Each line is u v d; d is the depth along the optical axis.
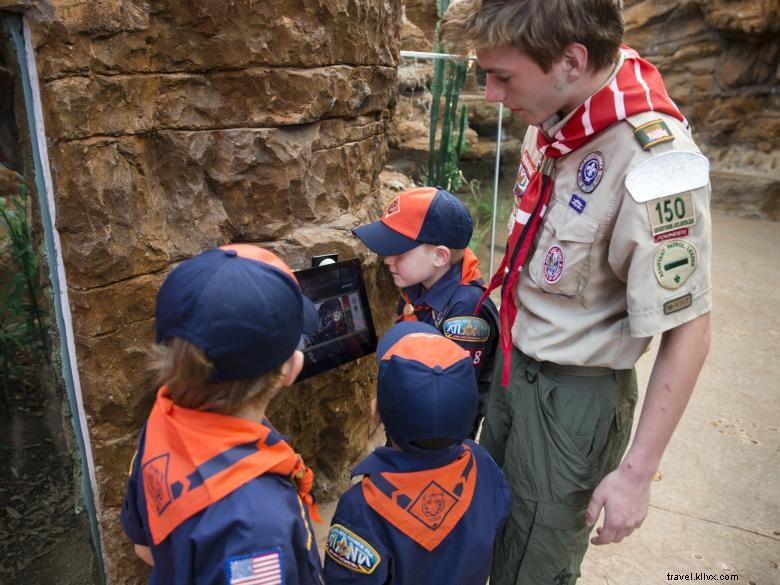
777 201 7.02
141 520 1.06
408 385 1.28
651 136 1.19
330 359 1.76
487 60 1.24
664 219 1.18
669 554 2.26
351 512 1.32
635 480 1.25
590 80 1.23
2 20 1.29
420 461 1.32
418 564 1.31
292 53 1.72
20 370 1.72
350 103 2.01
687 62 7.80
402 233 1.79
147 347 1.59
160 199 1.60
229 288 0.92
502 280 1.57
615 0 1.15
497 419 1.65
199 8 1.51
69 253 1.42
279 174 1.80
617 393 1.45
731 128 7.58
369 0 1.98
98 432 1.57
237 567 0.88
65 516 1.75
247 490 0.93
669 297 1.19
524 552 1.54
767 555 2.27
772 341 4.02
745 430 3.04
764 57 7.14
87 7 1.31
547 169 1.39
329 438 2.30
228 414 0.99
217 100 1.64
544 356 1.42
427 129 4.95
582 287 1.34
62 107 1.31
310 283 1.70
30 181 1.45
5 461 1.75
